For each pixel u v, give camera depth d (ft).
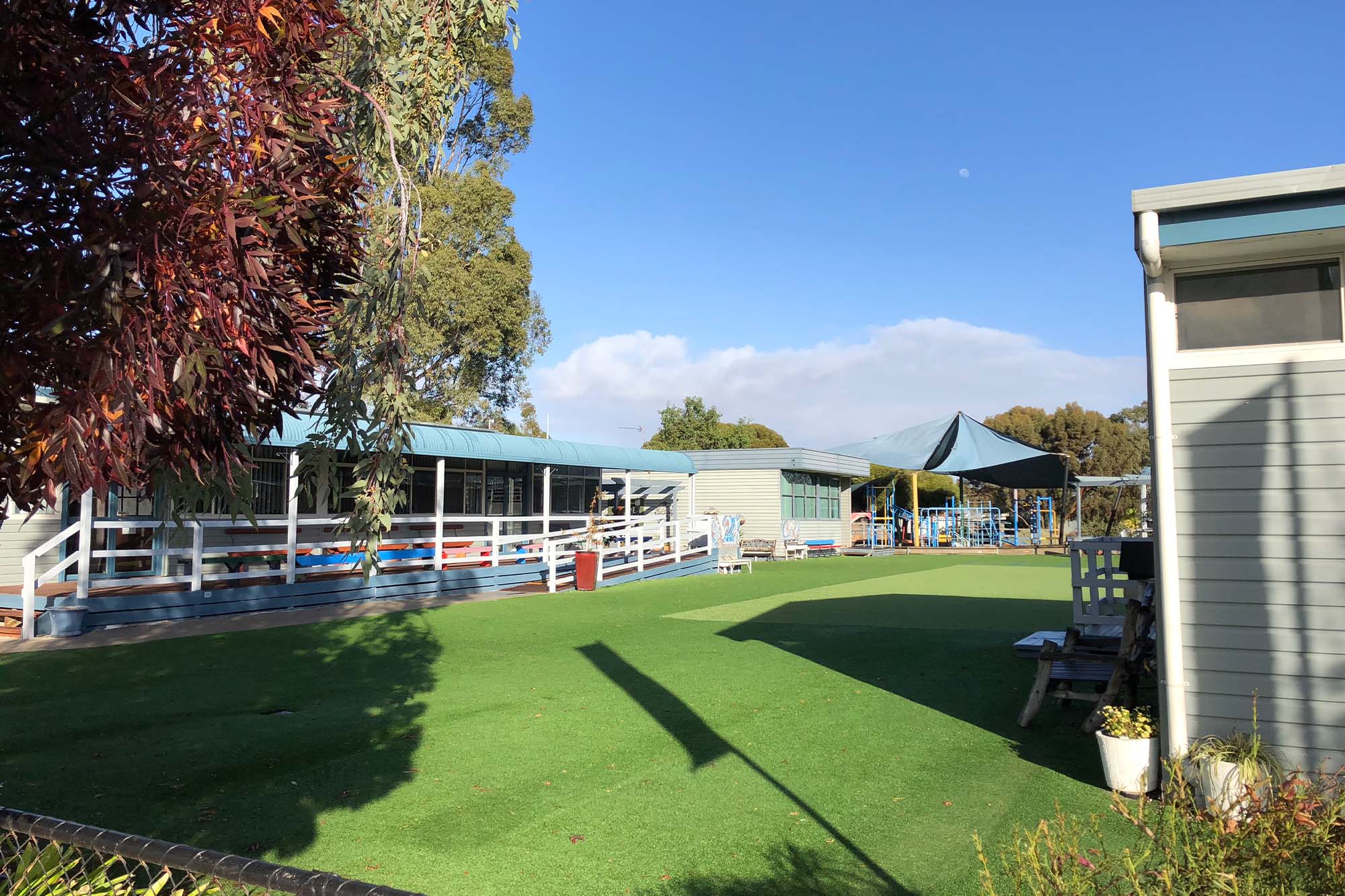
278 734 21.25
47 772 18.11
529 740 20.83
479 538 54.39
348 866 13.65
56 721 22.26
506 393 95.71
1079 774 18.24
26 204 6.50
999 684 27.14
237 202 6.40
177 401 6.59
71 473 5.95
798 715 23.29
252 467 8.48
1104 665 23.66
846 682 27.37
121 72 6.63
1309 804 9.13
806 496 104.22
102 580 41.16
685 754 19.72
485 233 81.71
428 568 55.47
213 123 6.88
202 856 6.93
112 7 6.97
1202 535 16.06
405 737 21.11
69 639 33.91
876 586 60.54
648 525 85.66
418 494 59.06
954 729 21.86
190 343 6.16
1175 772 10.80
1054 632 34.24
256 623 38.40
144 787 17.28
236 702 24.50
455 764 18.94
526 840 14.79
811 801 16.71
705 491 97.66
